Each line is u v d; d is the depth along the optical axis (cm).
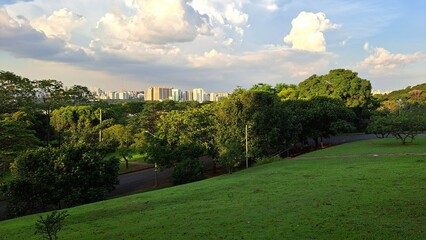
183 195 2080
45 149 3030
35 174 2738
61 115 6278
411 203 1388
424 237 1010
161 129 4203
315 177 2272
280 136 4675
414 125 3928
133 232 1320
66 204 2781
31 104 6975
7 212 2658
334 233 1100
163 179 4088
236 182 2403
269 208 1502
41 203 2725
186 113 4450
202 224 1338
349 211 1340
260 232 1171
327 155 3672
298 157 3753
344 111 5534
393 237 1025
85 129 5300
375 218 1226
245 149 4106
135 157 5638
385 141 4562
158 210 1711
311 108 5581
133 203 1981
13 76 6888
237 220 1348
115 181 3128
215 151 4128
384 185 1792
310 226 1189
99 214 1753
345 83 7006
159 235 1245
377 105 7756
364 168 2461
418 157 2861
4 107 6216
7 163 3391
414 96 9175
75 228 1493
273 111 4438
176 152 3838
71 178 2823
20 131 3662
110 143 4503
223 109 4303
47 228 1030
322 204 1486
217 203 1738
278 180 2298
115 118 7012
